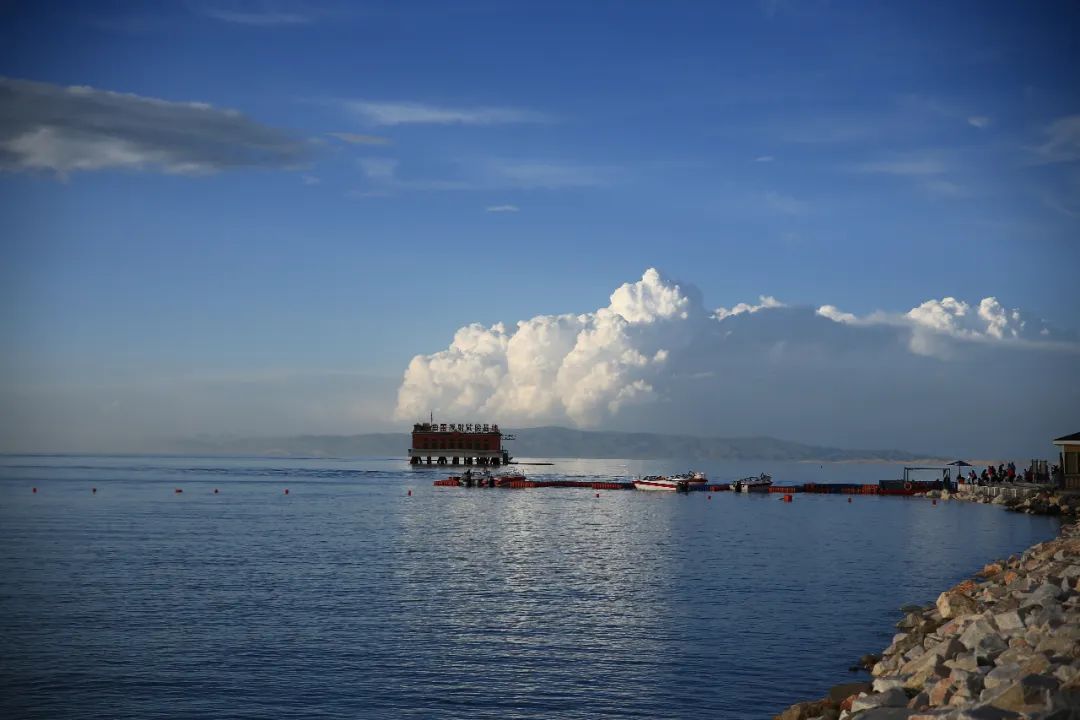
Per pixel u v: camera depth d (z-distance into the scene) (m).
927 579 49.59
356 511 99.75
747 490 149.75
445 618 38.00
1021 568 40.28
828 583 48.00
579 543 67.69
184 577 48.47
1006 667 19.91
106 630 35.41
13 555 57.56
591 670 30.39
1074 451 98.56
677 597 43.44
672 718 25.95
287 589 44.81
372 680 29.16
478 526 81.94
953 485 137.75
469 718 25.81
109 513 93.69
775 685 28.91
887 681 22.58
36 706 26.62
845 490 147.38
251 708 26.52
